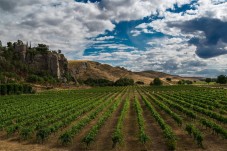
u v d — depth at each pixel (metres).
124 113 48.25
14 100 90.56
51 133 34.72
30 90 137.88
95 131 33.03
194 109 54.84
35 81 195.62
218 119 41.94
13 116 49.88
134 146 29.25
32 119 44.44
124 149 28.22
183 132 35.75
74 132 33.16
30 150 28.36
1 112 57.38
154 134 34.75
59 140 32.22
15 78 188.62
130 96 108.19
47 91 155.75
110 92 143.75
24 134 33.09
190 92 117.69
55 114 52.91
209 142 30.52
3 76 167.88
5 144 31.09
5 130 38.66
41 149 28.67
